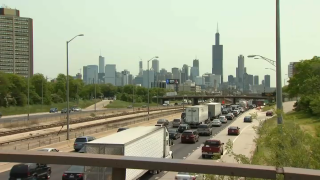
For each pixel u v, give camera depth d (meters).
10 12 173.88
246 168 4.01
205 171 4.13
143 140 22.62
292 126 13.54
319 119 63.69
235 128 56.22
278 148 12.39
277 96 19.19
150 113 104.31
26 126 61.94
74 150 38.12
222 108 121.25
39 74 137.00
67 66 45.28
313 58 97.69
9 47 169.62
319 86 80.88
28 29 176.12
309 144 13.46
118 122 72.38
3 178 22.44
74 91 162.88
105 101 178.62
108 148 19.33
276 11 19.08
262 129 15.27
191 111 70.88
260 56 29.42
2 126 56.88
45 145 37.75
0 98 105.31
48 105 129.50
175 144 45.75
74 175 20.55
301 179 3.79
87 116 89.06
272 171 3.93
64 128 58.38
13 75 118.06
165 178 23.56
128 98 185.62
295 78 101.25
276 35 19.20
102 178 16.88
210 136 54.94
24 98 115.38
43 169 21.50
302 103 84.12
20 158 4.59
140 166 4.30
